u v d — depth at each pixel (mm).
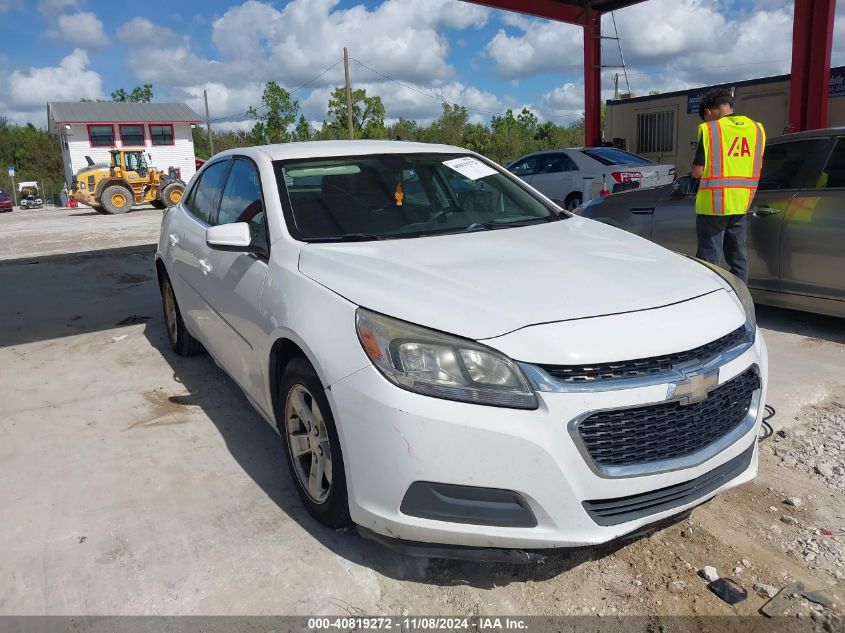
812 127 9805
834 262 5121
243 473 3453
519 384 2262
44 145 74312
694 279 2852
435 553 2404
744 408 2688
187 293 4500
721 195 5094
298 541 2865
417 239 3271
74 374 5039
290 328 2775
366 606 2498
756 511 3053
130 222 19312
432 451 2279
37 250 12352
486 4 12195
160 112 44344
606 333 2359
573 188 11383
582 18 13828
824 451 3562
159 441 3842
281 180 3545
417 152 4066
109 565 2740
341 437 2482
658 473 2365
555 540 2291
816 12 9523
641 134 18859
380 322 2455
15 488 3367
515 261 2896
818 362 4844
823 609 2434
